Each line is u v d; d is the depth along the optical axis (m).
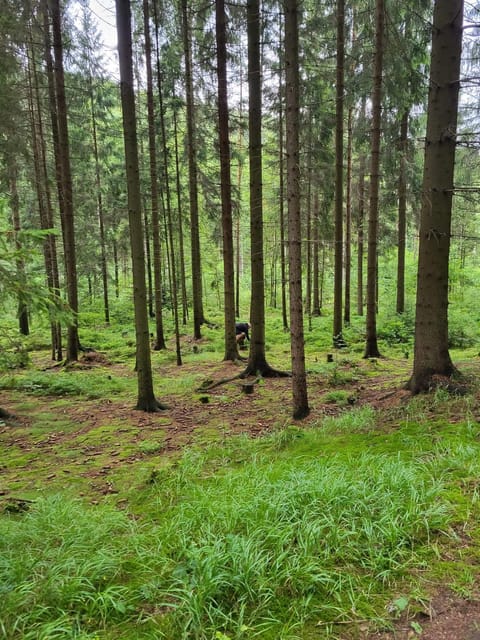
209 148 16.06
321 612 2.12
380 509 2.94
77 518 3.36
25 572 2.49
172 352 14.00
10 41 8.71
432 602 2.15
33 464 5.40
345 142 17.47
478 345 11.94
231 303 11.89
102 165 18.48
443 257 5.85
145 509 3.82
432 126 5.66
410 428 4.86
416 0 7.98
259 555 2.45
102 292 24.45
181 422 7.12
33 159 11.63
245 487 3.61
